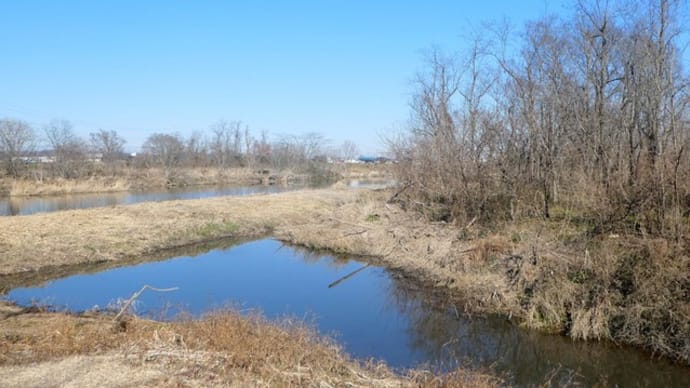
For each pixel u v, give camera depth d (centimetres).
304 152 7081
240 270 1667
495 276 1347
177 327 865
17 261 1594
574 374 876
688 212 1261
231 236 2258
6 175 4459
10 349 753
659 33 1641
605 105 1892
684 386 823
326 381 686
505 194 1862
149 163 5812
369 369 805
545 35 2061
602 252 1192
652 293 1006
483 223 1778
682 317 941
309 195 3419
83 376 664
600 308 1049
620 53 1875
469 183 1891
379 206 2373
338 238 1995
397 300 1334
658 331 962
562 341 1031
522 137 2005
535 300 1155
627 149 1748
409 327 1128
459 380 738
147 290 1398
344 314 1215
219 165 6288
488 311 1215
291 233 2183
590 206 1490
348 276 1582
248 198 3173
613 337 1015
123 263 1747
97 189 4291
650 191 1323
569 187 1756
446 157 2014
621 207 1385
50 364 703
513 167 1950
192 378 668
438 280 1482
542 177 1891
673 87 1545
